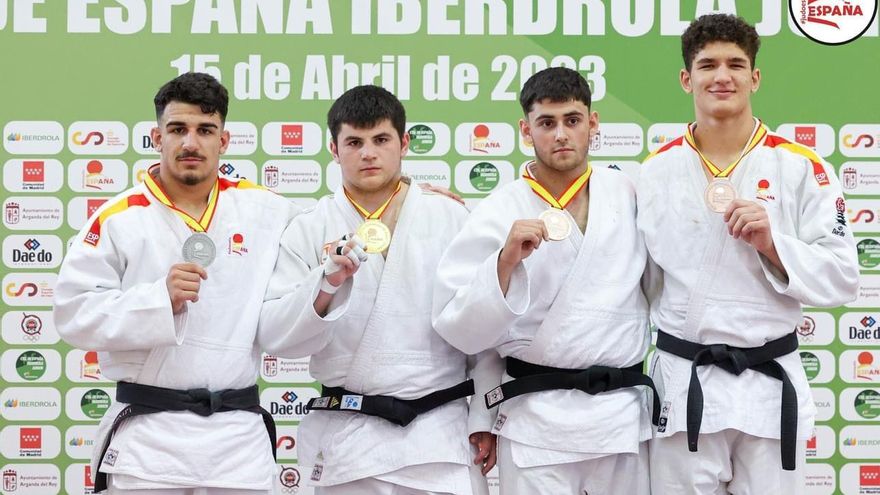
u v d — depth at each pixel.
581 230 3.35
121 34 4.58
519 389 3.29
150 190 3.29
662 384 3.26
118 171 4.57
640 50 4.60
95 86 4.57
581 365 3.26
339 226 3.42
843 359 4.57
